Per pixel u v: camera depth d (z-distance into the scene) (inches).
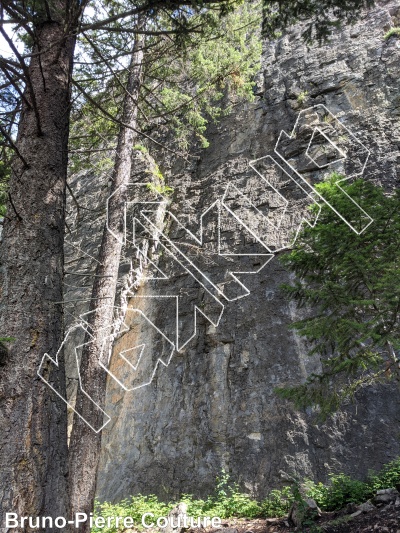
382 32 510.3
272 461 320.5
